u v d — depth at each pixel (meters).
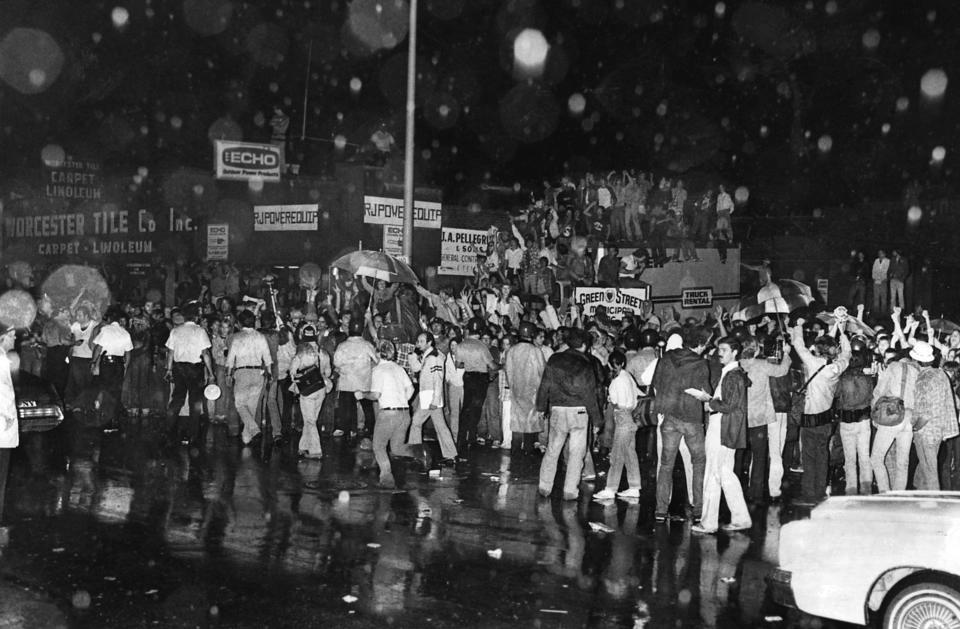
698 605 7.76
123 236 26.89
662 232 27.47
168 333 18.62
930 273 27.83
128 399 18.28
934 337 16.47
